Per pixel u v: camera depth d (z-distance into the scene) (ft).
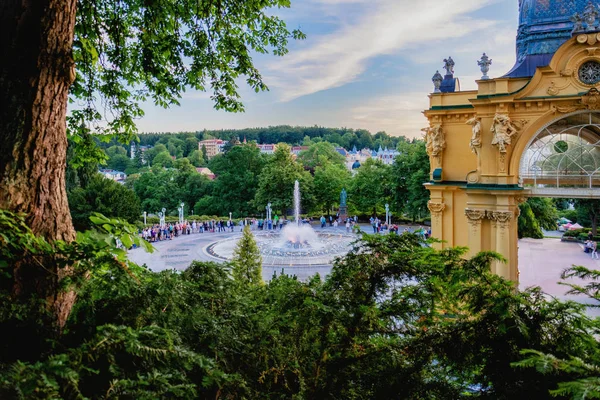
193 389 12.51
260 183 241.55
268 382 19.80
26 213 15.99
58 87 18.02
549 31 73.00
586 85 62.49
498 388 16.70
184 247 156.66
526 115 66.80
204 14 36.88
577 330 16.57
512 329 17.30
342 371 19.79
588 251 141.28
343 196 232.12
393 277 21.27
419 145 199.21
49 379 9.31
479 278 19.53
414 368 18.90
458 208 78.43
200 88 41.24
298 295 21.98
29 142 17.03
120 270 15.42
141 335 12.96
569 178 73.61
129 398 11.06
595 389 10.87
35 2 16.81
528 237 178.29
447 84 82.84
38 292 15.87
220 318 19.11
